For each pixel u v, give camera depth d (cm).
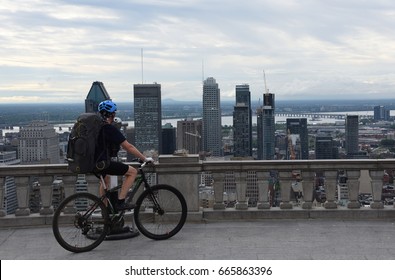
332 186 1675
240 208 1670
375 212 1658
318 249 1336
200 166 1628
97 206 1359
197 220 1631
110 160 1327
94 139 1294
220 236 1476
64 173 1609
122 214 1413
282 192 1677
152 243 1408
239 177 1667
